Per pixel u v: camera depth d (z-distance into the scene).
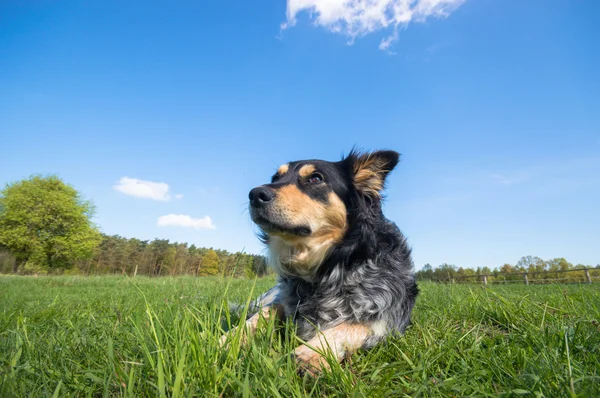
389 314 0.49
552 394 0.27
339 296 0.51
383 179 0.62
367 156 0.61
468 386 0.29
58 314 0.70
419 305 0.79
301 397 0.27
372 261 0.53
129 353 0.37
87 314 0.69
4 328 0.56
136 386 0.29
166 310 0.52
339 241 0.54
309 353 0.38
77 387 0.29
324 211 0.54
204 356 0.31
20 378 0.30
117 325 0.51
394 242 0.58
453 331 0.52
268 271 0.65
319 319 0.50
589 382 0.28
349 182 0.59
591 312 0.57
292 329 0.44
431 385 0.29
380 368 0.34
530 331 0.46
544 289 1.12
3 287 1.79
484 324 0.59
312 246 0.54
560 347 0.38
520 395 0.27
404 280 0.55
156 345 0.34
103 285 2.05
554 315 0.57
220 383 0.28
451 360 0.36
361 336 0.45
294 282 0.57
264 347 0.35
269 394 0.27
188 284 1.54
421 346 0.43
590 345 0.40
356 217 0.56
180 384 0.26
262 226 0.54
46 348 0.40
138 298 1.02
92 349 0.40
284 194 0.53
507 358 0.37
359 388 0.28
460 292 1.04
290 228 0.53
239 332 0.35
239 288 1.34
